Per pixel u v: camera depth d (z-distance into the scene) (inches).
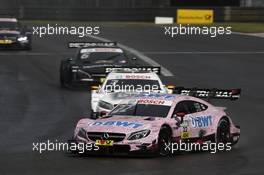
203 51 4136.3
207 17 5949.8
